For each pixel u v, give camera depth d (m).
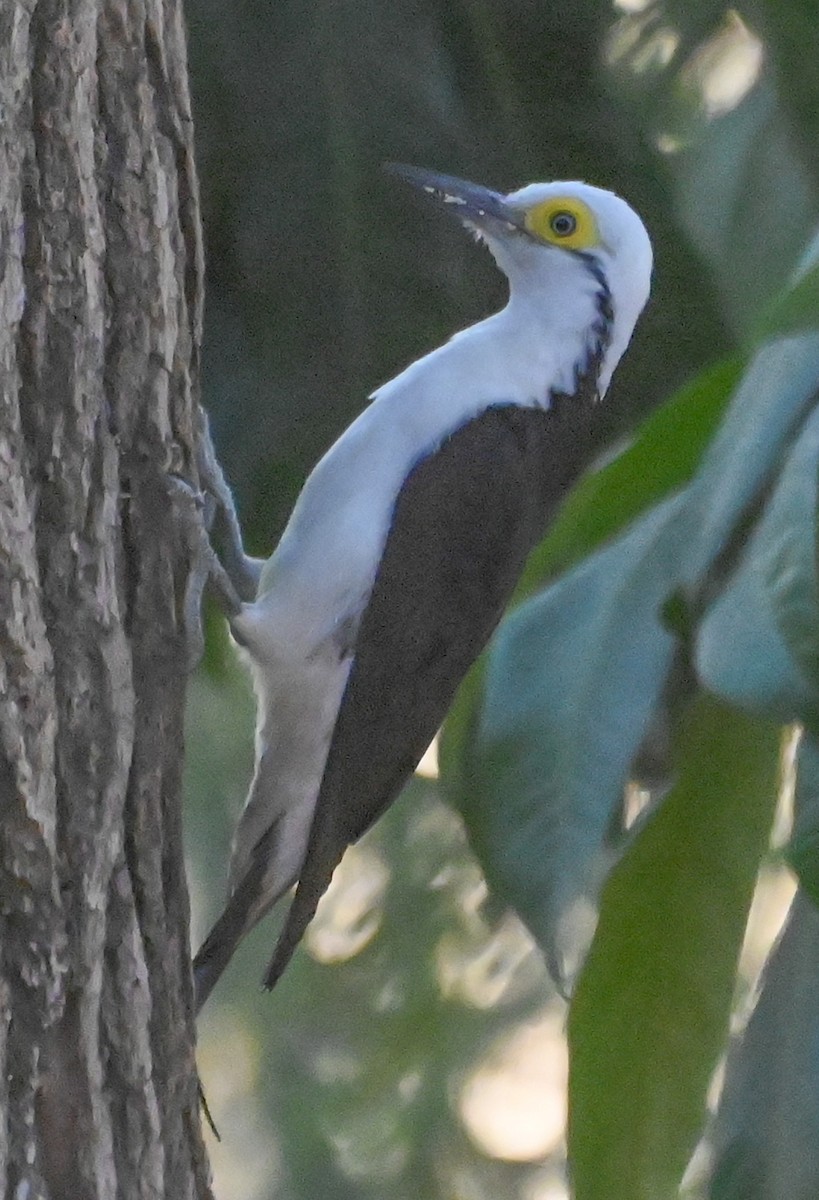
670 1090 8.39
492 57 12.50
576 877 7.60
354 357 12.05
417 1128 16.36
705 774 8.09
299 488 12.05
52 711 7.42
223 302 12.08
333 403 12.03
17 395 7.52
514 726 7.75
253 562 10.41
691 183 14.77
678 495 7.84
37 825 7.27
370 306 12.08
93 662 7.66
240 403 12.01
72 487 7.68
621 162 12.52
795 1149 7.87
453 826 15.89
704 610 7.22
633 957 8.30
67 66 7.76
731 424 7.01
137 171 8.23
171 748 8.28
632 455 7.93
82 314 7.76
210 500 9.65
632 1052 8.38
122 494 8.16
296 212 12.08
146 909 7.89
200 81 12.10
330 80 12.18
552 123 12.48
